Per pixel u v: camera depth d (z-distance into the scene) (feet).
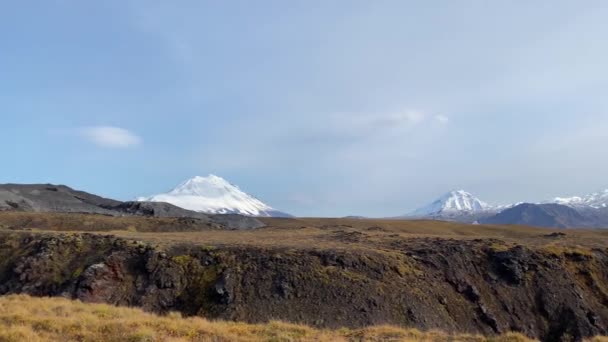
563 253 198.08
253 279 160.76
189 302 153.89
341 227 378.53
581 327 159.53
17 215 298.56
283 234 267.39
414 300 157.17
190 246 181.47
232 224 418.31
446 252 192.54
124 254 173.37
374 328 84.12
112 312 83.05
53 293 157.17
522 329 160.66
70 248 181.06
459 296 169.07
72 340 60.03
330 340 70.64
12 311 73.97
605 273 189.98
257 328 76.28
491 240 219.41
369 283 160.66
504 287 177.68
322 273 163.84
